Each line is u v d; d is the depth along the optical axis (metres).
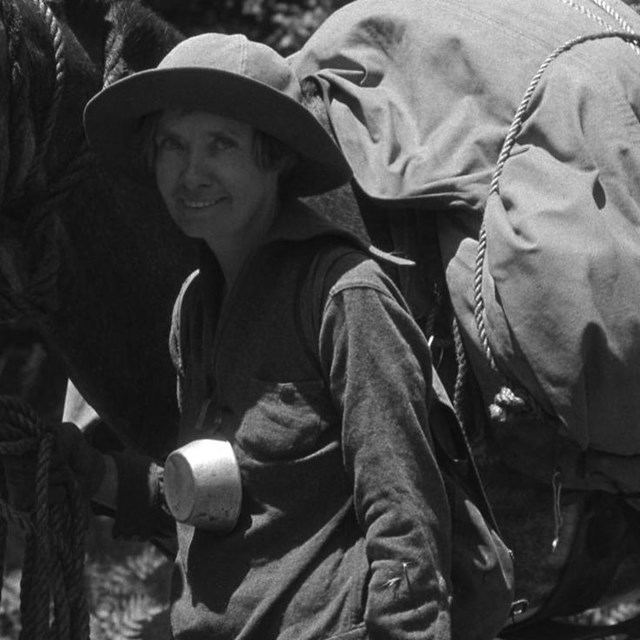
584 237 5.65
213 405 5.39
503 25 6.18
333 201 6.18
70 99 5.85
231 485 5.19
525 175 5.81
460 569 5.32
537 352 5.63
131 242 6.20
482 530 5.32
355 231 6.15
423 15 6.22
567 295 5.59
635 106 6.04
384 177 6.00
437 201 5.91
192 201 5.23
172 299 6.30
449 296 6.02
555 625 6.71
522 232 5.68
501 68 6.07
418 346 5.17
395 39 6.25
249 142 5.21
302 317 5.16
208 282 5.47
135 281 6.22
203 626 5.25
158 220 6.27
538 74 5.99
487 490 6.20
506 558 5.39
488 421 6.08
